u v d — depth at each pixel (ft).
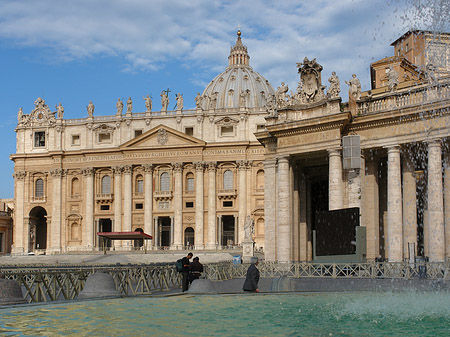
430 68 130.21
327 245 129.29
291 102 152.05
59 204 420.36
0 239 450.71
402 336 56.24
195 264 105.81
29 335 55.62
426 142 128.26
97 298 85.61
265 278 124.57
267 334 56.65
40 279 81.56
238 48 644.27
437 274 111.34
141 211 404.77
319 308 74.18
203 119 404.77
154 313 70.33
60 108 428.97
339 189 138.41
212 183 395.75
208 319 65.87
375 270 112.27
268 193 157.58
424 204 148.25
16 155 429.79
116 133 417.49
